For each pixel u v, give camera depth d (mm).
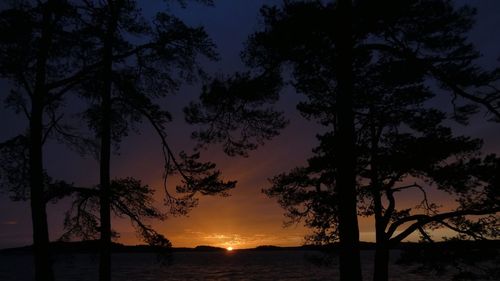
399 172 13703
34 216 12805
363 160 14070
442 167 13102
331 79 14016
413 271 14664
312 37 12281
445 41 12414
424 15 12078
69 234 13883
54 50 13531
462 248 13414
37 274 12633
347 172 12219
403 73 12945
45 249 12758
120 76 14094
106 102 13500
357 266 11750
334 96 13852
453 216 13008
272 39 12148
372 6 11633
